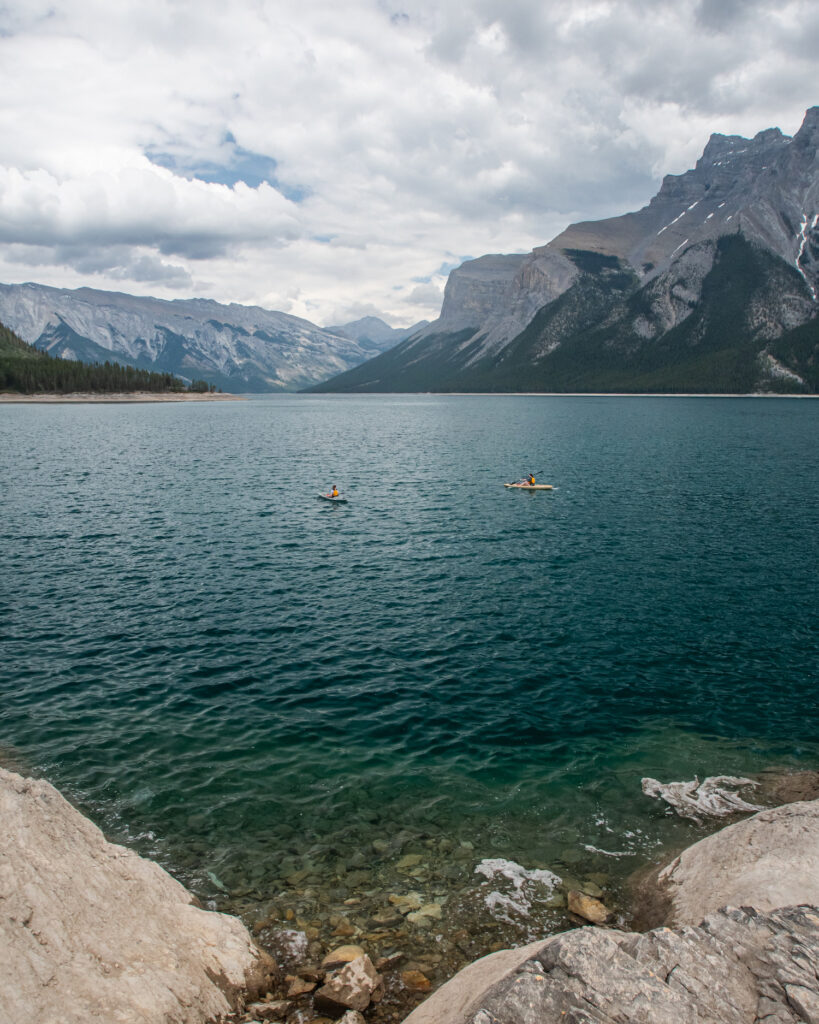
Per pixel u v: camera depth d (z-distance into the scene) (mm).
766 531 42719
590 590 30844
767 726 18516
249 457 83875
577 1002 7621
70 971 8023
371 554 37125
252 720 18656
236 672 21812
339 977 9648
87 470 69500
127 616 26906
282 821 14195
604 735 18078
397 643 24469
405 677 21625
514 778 16000
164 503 51625
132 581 31641
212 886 12180
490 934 11016
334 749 17219
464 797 15203
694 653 23656
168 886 11039
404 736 17938
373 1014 9195
